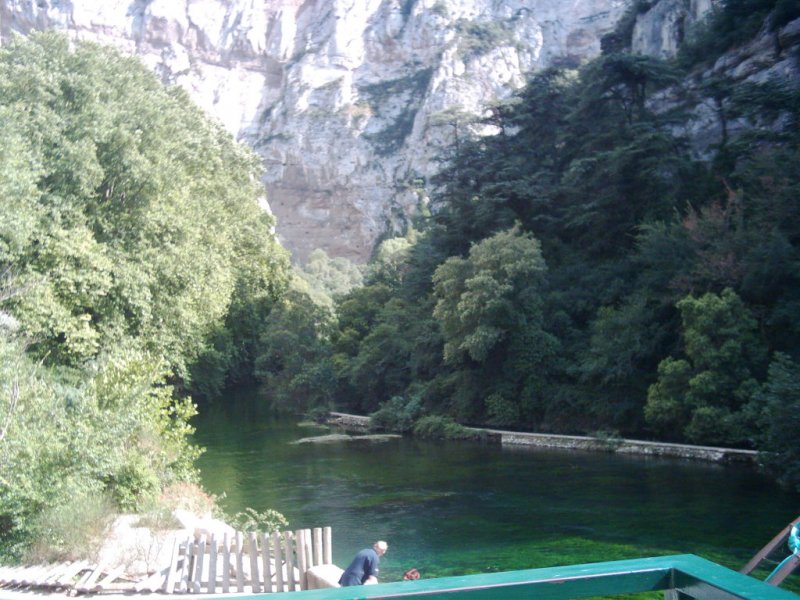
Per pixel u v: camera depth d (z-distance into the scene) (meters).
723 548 16.34
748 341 29.39
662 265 34.25
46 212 25.62
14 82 27.30
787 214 30.08
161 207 31.11
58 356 25.36
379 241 120.62
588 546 16.84
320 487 24.80
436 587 1.85
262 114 143.12
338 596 1.79
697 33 54.22
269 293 63.34
